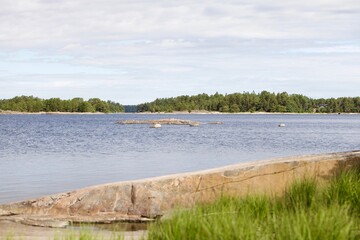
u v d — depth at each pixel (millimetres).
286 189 12539
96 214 14414
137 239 11219
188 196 14305
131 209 14367
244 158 40656
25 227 12992
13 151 46875
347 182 11570
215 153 45750
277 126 133000
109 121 171250
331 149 53406
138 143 60562
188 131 99938
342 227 7793
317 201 11109
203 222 8391
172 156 41938
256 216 10469
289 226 7660
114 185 14820
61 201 14773
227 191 14242
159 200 14328
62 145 56000
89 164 34625
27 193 21344
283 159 15125
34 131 94875
